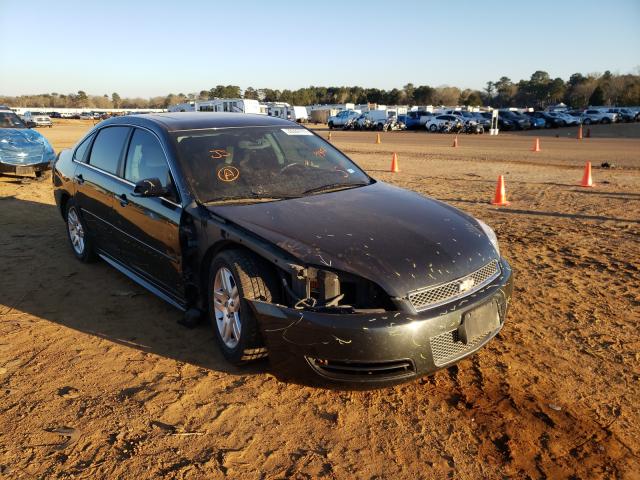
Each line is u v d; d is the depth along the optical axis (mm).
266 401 3328
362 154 22000
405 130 49188
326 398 3369
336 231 3480
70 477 2658
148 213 4348
